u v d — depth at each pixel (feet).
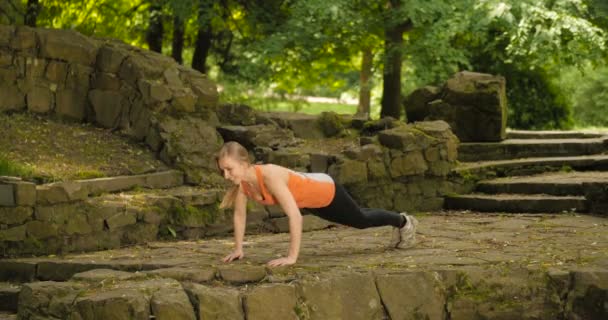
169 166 31.01
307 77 55.36
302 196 20.40
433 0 42.45
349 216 21.29
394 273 19.47
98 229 25.94
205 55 51.34
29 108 32.91
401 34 47.67
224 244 25.93
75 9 50.31
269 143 34.09
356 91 63.98
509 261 20.58
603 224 27.20
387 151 32.83
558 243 23.36
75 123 33.71
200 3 44.83
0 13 45.14
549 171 36.04
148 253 24.17
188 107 32.89
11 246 24.30
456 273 19.76
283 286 18.35
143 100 32.45
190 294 17.80
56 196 25.07
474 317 19.49
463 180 34.30
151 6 50.34
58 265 22.84
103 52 33.83
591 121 66.49
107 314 17.12
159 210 27.45
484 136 38.01
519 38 43.45
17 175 26.37
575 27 41.81
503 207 31.91
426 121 37.19
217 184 30.78
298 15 42.47
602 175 34.27
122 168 29.86
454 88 38.42
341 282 18.86
